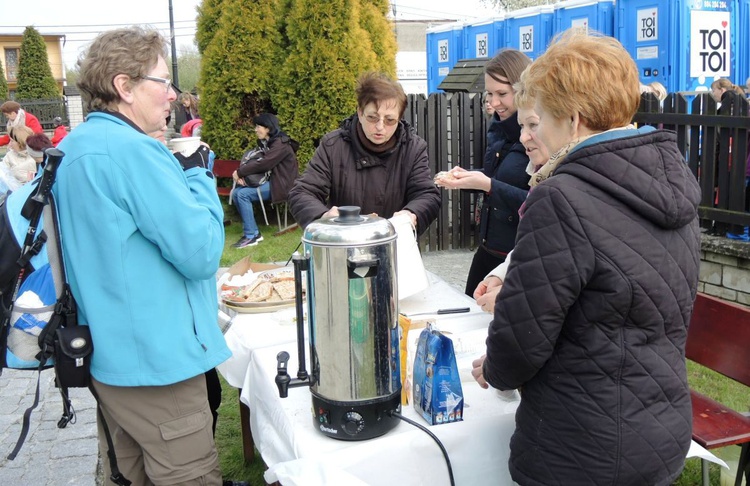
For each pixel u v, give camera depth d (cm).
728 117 512
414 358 196
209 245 196
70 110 3019
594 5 821
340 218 175
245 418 317
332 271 166
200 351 203
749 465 252
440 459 176
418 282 253
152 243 194
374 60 862
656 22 746
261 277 293
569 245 146
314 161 310
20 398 413
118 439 223
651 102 573
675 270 153
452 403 180
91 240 191
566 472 155
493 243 307
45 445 353
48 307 193
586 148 151
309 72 838
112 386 200
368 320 168
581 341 152
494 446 182
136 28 204
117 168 188
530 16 948
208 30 930
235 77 884
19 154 740
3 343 196
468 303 269
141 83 198
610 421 150
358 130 304
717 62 764
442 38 1180
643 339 152
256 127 815
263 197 819
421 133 739
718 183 532
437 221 764
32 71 3195
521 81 187
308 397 198
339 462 166
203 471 211
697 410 262
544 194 150
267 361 220
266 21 876
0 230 190
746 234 526
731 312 258
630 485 152
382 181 309
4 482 319
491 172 308
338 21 832
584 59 153
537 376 160
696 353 272
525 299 149
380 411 173
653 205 148
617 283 146
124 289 191
